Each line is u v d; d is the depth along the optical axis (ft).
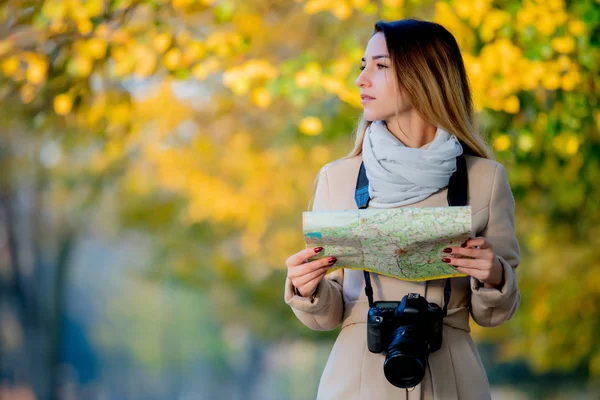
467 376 16.89
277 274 101.09
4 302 151.12
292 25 49.80
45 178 112.98
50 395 139.03
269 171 63.52
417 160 16.88
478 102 34.09
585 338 58.90
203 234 96.48
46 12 34.65
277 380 242.99
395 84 17.49
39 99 39.58
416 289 17.20
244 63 37.11
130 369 265.13
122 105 41.16
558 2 33.58
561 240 55.11
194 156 63.31
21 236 140.46
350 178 18.04
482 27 34.22
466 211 15.25
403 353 15.52
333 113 44.42
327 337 110.93
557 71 34.37
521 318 60.39
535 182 47.85
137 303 292.81
